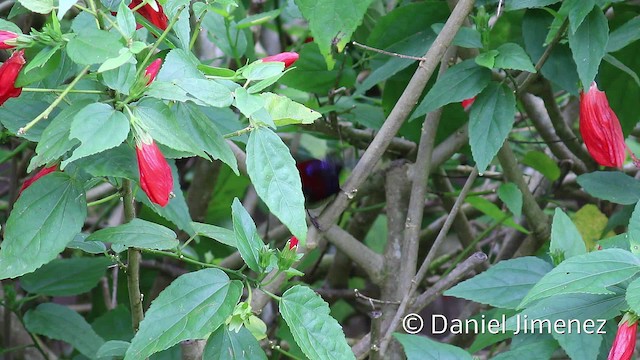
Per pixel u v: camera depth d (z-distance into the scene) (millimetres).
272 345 1074
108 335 1281
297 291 866
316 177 1011
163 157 818
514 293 994
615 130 1076
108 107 794
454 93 1077
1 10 1271
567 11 1071
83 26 865
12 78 823
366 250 1261
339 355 849
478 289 999
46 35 811
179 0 860
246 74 842
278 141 830
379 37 1232
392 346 1187
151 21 940
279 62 850
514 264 1007
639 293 859
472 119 1077
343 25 1034
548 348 978
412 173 1283
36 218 848
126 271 924
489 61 1056
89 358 1183
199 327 843
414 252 1196
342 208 1024
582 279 874
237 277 968
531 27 1172
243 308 875
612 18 1224
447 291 1002
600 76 1230
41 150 807
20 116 913
